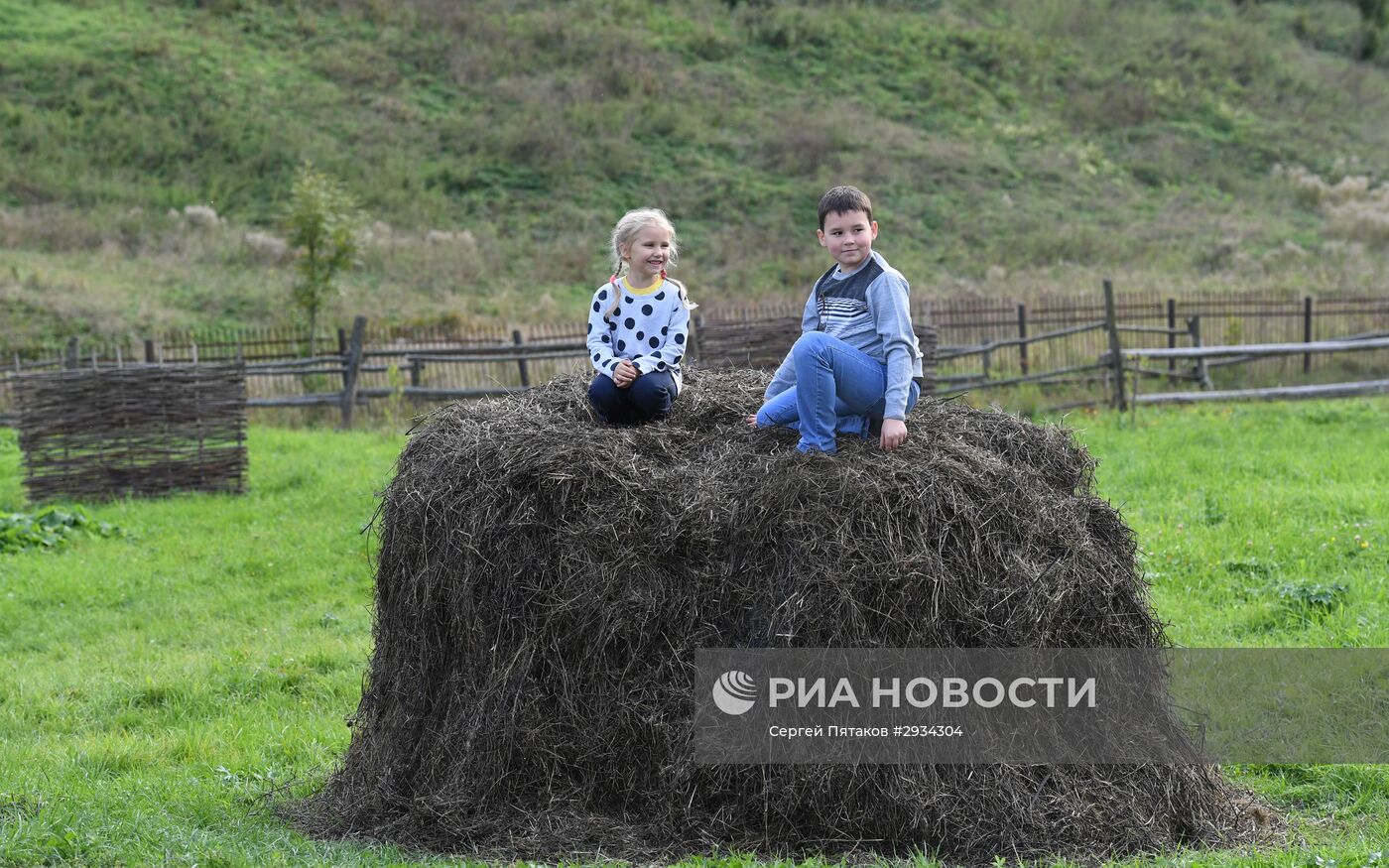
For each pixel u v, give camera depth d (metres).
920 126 36.75
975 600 4.50
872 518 4.49
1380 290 24.17
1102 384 16.94
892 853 4.33
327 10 38.91
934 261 29.41
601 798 4.59
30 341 21.50
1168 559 8.95
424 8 39.34
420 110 34.59
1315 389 16.69
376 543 10.80
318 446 15.30
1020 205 32.62
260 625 8.94
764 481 4.64
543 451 4.74
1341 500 10.25
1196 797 4.68
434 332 21.92
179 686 7.52
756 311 18.55
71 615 9.36
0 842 4.63
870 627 4.42
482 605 4.66
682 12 42.00
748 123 35.81
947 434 5.00
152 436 13.06
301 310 23.88
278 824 5.12
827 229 4.87
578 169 32.59
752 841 4.39
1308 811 5.08
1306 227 31.83
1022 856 4.28
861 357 4.78
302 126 32.94
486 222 30.05
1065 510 4.86
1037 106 38.75
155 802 5.38
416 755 4.88
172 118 32.16
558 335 20.14
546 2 41.31
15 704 7.39
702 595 4.56
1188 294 22.62
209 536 11.42
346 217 21.58
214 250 26.73
